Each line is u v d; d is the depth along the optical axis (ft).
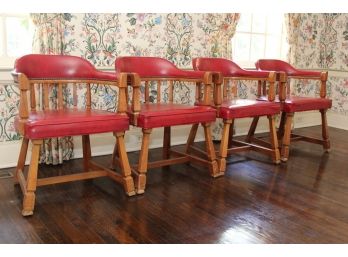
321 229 5.12
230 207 5.84
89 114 5.85
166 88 9.45
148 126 6.12
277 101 8.58
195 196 6.29
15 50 7.88
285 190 6.66
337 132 12.11
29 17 7.55
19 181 6.38
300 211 5.74
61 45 7.74
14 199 5.98
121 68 7.02
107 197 6.16
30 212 5.39
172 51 9.39
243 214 5.58
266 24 11.76
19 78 5.12
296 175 7.54
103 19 8.30
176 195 6.31
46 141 7.72
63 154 8.05
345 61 12.47
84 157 7.26
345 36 12.35
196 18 9.61
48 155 7.79
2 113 7.56
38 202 5.89
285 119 9.00
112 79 6.16
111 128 5.83
